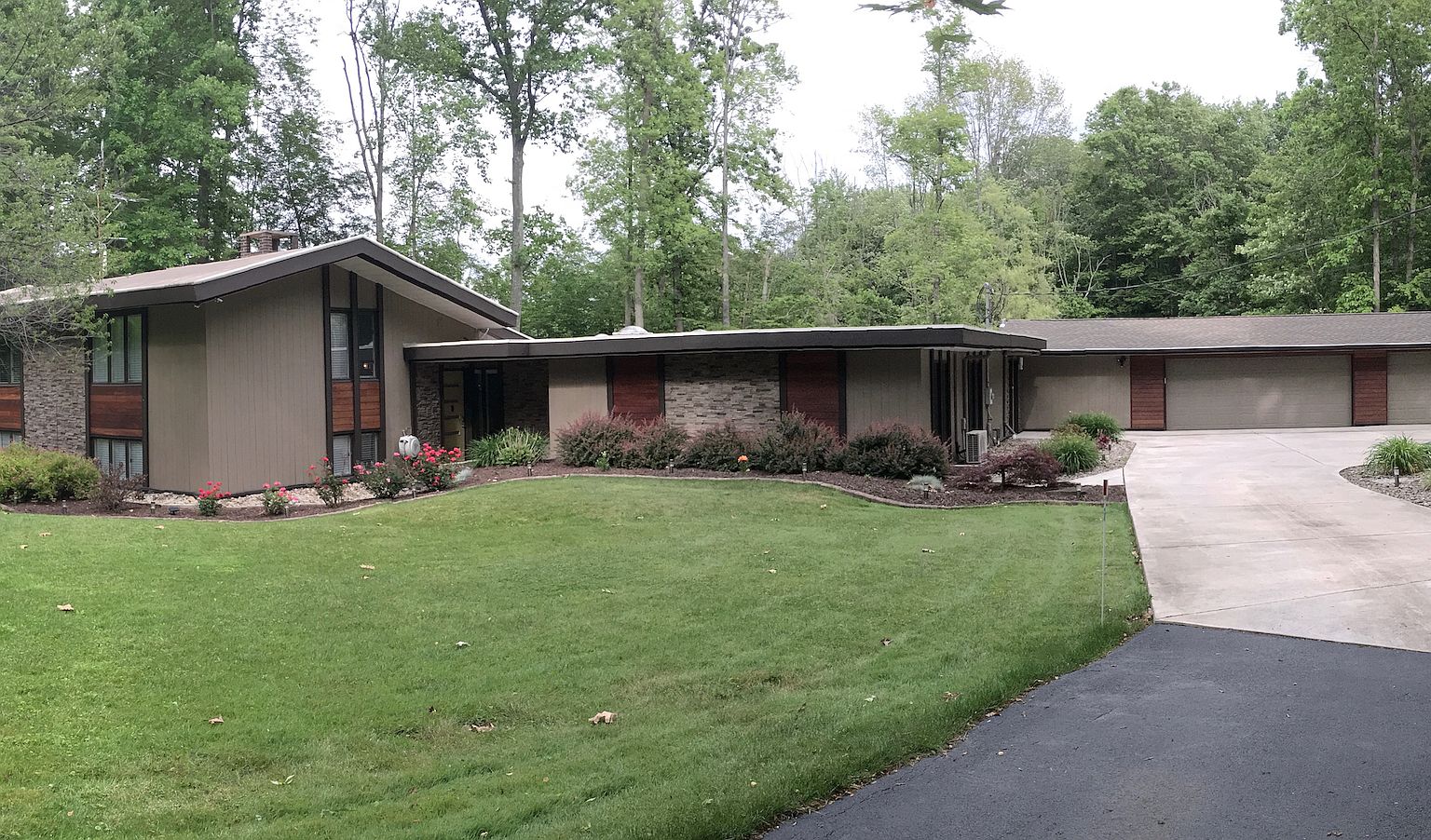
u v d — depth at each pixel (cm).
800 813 572
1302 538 1258
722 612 1020
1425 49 3800
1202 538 1302
